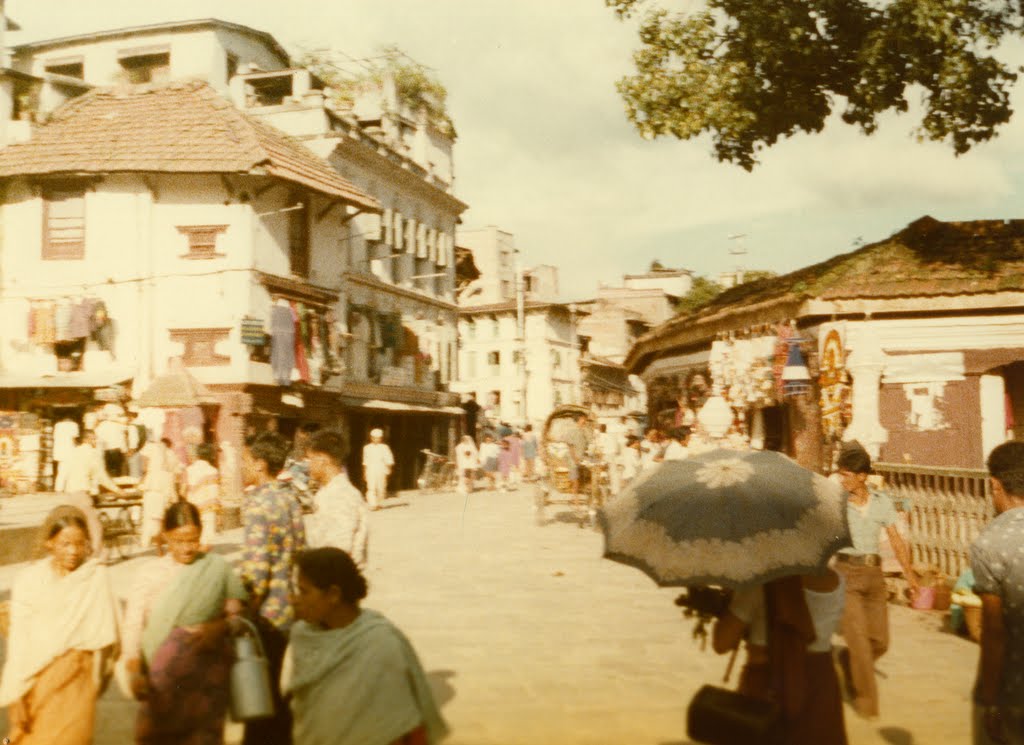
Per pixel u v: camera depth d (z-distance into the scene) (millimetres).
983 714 4441
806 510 4547
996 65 14703
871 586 7078
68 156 29266
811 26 16312
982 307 15766
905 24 14977
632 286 86000
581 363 68188
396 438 39344
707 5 16672
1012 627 4137
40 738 4969
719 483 4648
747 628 4691
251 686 4770
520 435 46062
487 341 66562
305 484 6254
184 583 4887
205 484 17062
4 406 28953
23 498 25844
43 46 42312
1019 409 16375
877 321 16109
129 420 26453
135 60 41750
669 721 6918
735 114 16453
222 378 28719
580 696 7562
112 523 15477
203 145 29484
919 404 16062
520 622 10320
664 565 4488
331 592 4055
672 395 24594
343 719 3928
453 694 7613
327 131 35156
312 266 32594
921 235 17516
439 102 46844
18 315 29531
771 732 4383
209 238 29344
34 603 5055
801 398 17266
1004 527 4219
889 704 7238
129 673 4863
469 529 20031
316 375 31500
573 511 23906
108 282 29094
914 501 11375
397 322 38312
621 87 16859
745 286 22984
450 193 46344
